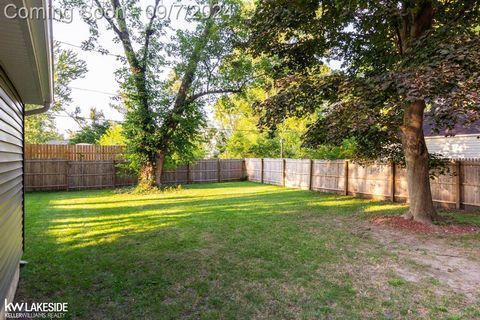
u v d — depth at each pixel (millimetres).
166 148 12445
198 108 12586
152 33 11406
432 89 4383
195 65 11734
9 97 2857
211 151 20516
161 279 3562
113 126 19266
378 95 5109
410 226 5910
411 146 6270
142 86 11438
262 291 3240
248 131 20438
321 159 12234
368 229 5855
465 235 5375
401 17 5523
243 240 5121
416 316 2727
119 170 13383
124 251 4562
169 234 5523
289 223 6375
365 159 8109
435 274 3691
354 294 3160
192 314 2787
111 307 2920
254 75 12008
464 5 5613
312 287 3330
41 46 2029
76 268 3898
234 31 11516
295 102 6258
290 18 5953
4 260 2504
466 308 2859
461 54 4336
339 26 6352
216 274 3701
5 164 2619
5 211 2588
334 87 6039
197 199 9906
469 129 10641
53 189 12008
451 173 7930
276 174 14500
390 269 3846
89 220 6695
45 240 5121
